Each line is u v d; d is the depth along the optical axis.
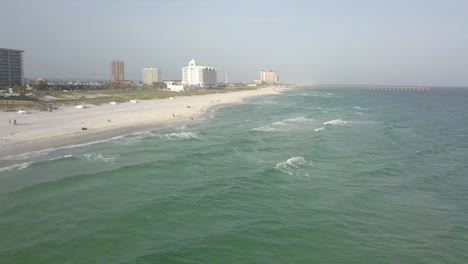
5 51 130.75
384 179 26.73
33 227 17.53
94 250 15.53
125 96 104.88
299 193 23.17
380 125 56.91
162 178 25.64
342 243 16.56
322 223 18.67
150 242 16.34
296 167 29.19
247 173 27.31
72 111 63.44
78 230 17.31
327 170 28.73
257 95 159.12
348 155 34.19
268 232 17.47
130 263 14.46
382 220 19.25
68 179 24.45
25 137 37.47
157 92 134.25
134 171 26.97
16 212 19.12
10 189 22.33
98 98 87.12
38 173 25.78
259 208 20.55
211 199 21.70
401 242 16.78
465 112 90.44
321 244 16.42
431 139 45.41
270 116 69.00
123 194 22.28
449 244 16.66
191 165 29.33
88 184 23.81
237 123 57.12
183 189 23.45
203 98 120.12
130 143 37.62
